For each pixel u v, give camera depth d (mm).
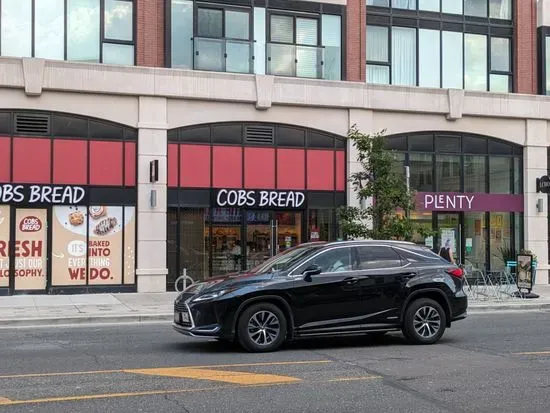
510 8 23891
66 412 6320
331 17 21625
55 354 9758
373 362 9086
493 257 22969
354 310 10242
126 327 13281
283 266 10328
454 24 23141
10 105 18203
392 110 21812
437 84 22844
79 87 18672
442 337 11680
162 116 19500
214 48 20266
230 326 9633
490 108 22875
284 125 20844
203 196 19953
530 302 17594
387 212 16828
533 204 23266
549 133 23688
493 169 23219
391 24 22422
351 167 21141
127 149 19312
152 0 19766
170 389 7316
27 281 18344
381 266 10609
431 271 10906
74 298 17531
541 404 6770
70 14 19078
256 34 20781
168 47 19766
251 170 20438
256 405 6633
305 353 9844
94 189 18938
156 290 19250
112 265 19078
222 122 20203
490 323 13922
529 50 23781
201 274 19953
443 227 22531
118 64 19359
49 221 18531
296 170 20875
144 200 19234
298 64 21141
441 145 22609
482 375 8211
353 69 21672
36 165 18453
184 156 19844
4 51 18484
